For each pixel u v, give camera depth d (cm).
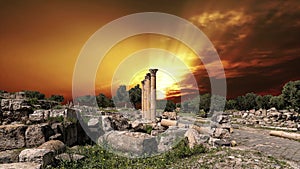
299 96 3078
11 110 1339
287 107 3344
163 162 1119
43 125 1195
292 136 1731
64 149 1138
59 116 1456
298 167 1028
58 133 1277
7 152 979
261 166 987
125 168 1047
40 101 1938
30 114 1426
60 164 978
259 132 2092
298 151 1341
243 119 2958
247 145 1501
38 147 1065
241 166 986
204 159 1095
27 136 1134
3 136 1080
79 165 1022
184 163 1074
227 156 1119
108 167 1052
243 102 4644
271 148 1413
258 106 4425
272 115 2817
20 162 856
